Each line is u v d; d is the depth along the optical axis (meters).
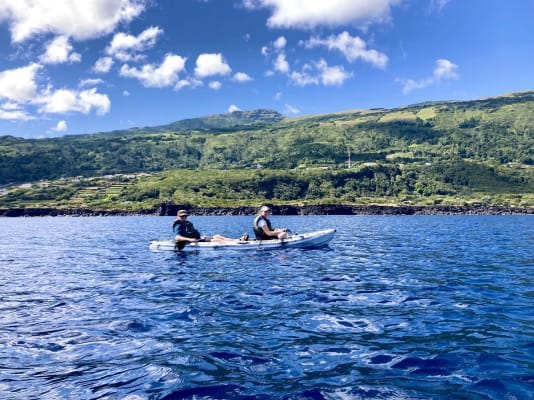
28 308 11.30
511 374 6.44
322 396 5.73
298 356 7.35
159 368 6.83
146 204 159.00
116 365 7.00
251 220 92.06
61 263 21.38
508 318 9.72
